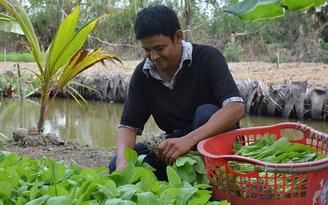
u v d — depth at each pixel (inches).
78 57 171.3
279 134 93.9
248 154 85.4
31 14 782.5
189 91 96.1
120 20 674.8
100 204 64.2
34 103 356.5
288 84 262.2
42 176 77.4
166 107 98.6
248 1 103.3
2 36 799.1
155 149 87.4
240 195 73.5
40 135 185.8
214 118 87.0
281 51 597.9
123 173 74.8
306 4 116.8
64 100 377.7
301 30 571.5
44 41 779.4
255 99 274.1
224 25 669.9
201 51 95.5
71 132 232.7
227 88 90.5
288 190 71.4
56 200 57.9
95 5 514.6
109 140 210.5
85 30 163.9
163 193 63.5
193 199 64.5
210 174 77.8
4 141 187.8
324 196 74.2
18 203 61.6
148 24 84.4
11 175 72.2
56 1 749.3
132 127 101.2
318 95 248.4
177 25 88.1
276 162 79.0
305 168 67.2
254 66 475.2
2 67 520.7
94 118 283.1
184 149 81.9
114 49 677.9
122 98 350.9
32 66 538.3
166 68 95.3
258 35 644.1
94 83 366.6
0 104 347.3
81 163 150.6
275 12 120.5
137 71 100.2
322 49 556.4
